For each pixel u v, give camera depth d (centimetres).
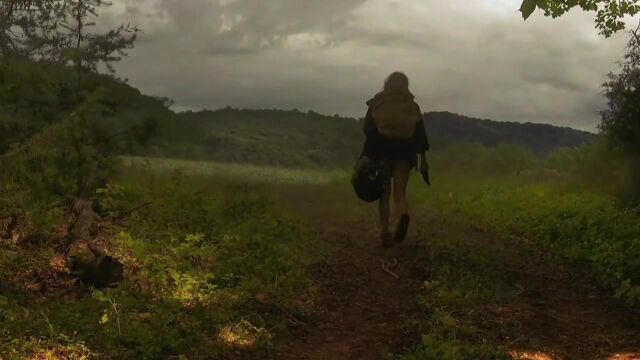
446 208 1136
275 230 758
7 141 538
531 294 660
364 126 770
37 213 575
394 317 583
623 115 1087
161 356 456
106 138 589
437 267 704
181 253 633
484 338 532
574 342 548
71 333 462
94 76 603
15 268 551
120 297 522
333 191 1219
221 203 813
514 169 1502
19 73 562
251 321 532
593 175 1195
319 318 573
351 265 709
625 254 765
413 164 769
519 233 927
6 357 414
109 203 696
